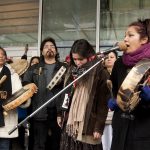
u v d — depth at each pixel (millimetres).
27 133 3045
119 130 2059
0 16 6238
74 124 2729
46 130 3754
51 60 3930
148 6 5527
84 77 2746
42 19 5980
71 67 2924
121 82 2115
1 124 3463
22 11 6129
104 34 5660
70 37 5824
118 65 2199
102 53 2461
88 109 2695
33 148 3787
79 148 2713
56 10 5914
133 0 5582
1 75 3562
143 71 1915
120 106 1965
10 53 6137
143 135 1971
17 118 3613
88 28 5723
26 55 5699
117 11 5629
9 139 3580
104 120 2701
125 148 2012
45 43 3949
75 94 2797
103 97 2695
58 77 3701
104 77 2721
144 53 2039
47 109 3705
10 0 6199
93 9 5703
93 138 2699
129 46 2109
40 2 5980
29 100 3588
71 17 5828
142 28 2090
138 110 1989
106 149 3471
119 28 5609
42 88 3773
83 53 2754
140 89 1926
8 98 3496
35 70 3895
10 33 6184
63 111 2979
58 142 3736
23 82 3844
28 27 6074
